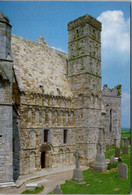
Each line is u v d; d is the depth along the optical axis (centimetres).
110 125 6944
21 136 3322
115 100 7106
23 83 3509
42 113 3725
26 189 2522
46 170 3628
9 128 2464
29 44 4378
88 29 4431
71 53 4697
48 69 4325
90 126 4259
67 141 4197
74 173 2848
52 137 3869
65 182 2814
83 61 4409
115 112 7069
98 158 3494
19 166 3225
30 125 3481
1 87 2469
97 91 4591
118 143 7000
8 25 2580
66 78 4653
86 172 3428
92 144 4278
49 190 2478
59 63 4775
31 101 3541
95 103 4519
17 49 3944
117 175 2942
